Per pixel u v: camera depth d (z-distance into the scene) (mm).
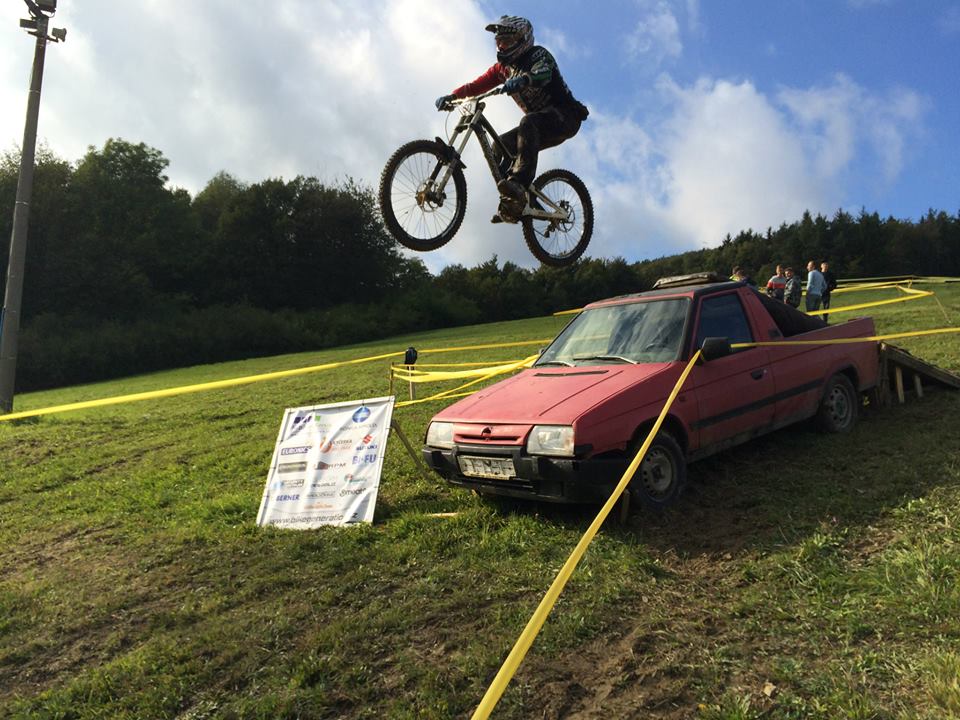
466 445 5594
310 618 4160
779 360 6555
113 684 3586
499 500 5996
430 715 3012
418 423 10000
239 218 69125
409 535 5414
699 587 4125
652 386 5477
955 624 3232
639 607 3906
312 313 64438
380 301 73750
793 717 2777
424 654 3604
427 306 70812
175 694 3436
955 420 7043
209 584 4895
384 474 7402
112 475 9102
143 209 61781
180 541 5875
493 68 6105
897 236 80562
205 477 8305
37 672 3908
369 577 4691
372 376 18078
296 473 6441
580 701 3074
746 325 6602
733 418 6023
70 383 42812
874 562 4086
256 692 3410
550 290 76375
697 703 2969
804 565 4152
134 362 45875
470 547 4988
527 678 3268
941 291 34719
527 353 20641
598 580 4262
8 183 49688
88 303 51938
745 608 3730
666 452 5457
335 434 6527
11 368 16078
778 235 91500
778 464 6293
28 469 9906
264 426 11648
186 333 49250
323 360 31359
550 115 5988
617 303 6938
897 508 4797
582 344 6680
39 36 16297
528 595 4168
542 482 5176
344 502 6043
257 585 4723
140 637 4188
